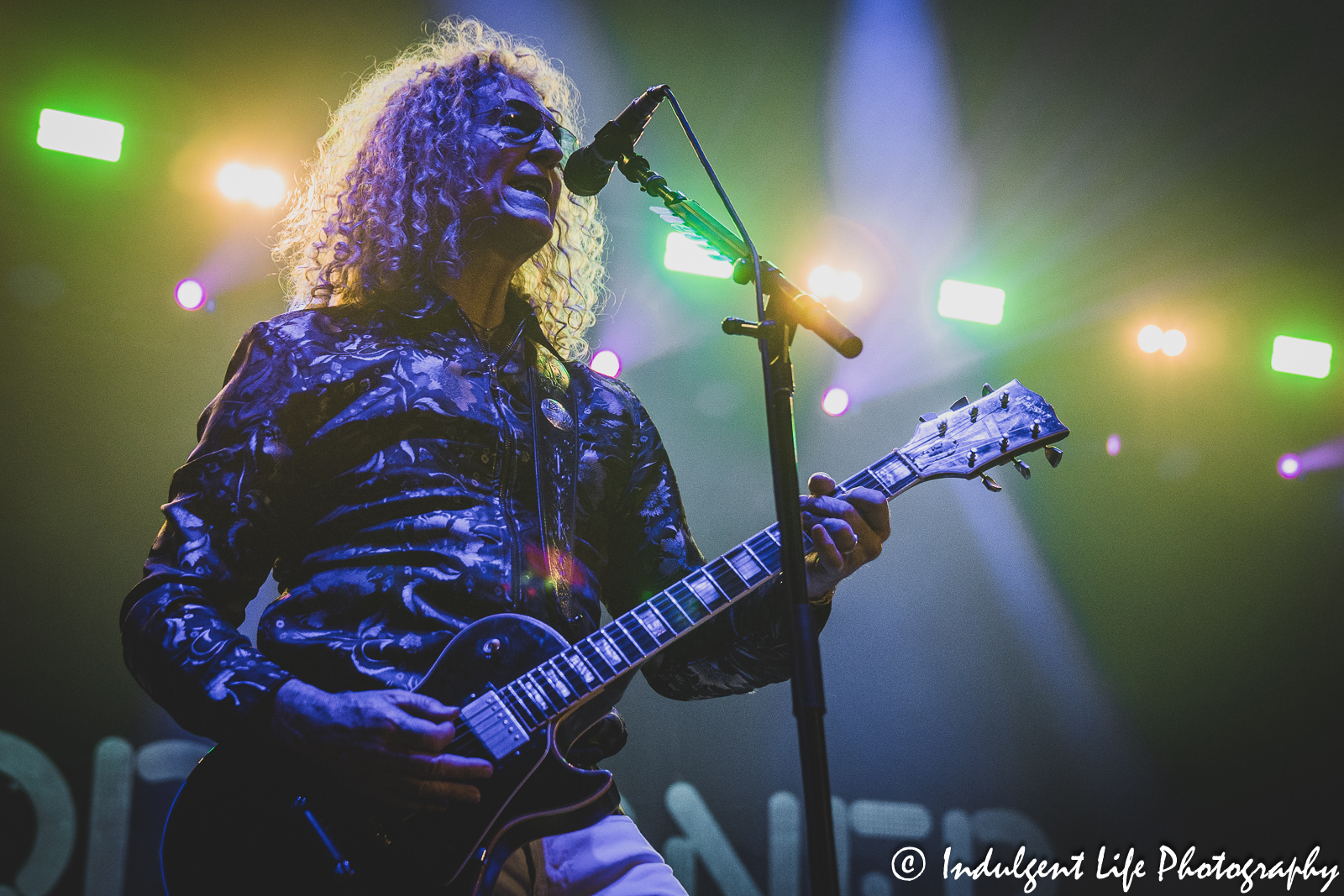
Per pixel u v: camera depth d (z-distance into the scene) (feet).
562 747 5.32
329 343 5.90
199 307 21.36
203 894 4.76
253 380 5.70
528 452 5.97
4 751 18.80
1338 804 25.67
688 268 23.80
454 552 5.45
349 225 6.88
